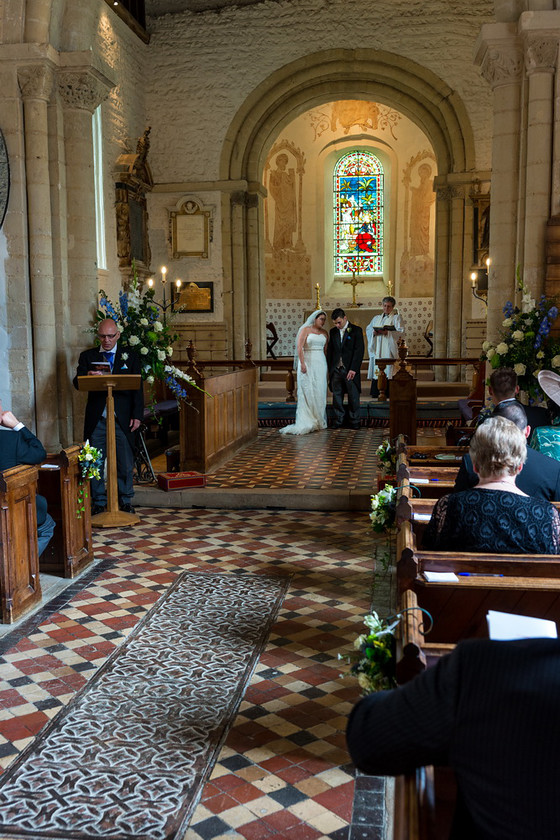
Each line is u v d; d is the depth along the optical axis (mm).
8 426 4871
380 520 4738
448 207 14688
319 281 20047
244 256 15258
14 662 4074
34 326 8250
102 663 4047
